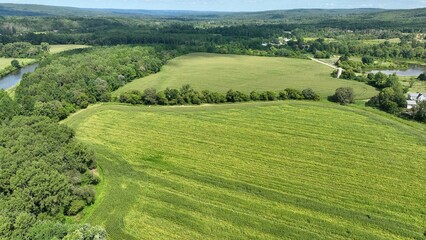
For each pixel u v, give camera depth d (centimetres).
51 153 6438
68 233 4575
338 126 9681
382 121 9975
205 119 10319
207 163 7606
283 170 7294
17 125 7694
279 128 9588
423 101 10419
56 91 11500
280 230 5434
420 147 8300
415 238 5262
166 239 5247
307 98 12269
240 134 9188
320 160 7712
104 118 10450
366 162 7600
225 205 6091
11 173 5603
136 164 7575
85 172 6862
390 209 5950
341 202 6156
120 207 6022
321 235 5334
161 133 9281
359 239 5247
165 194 6419
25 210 5141
